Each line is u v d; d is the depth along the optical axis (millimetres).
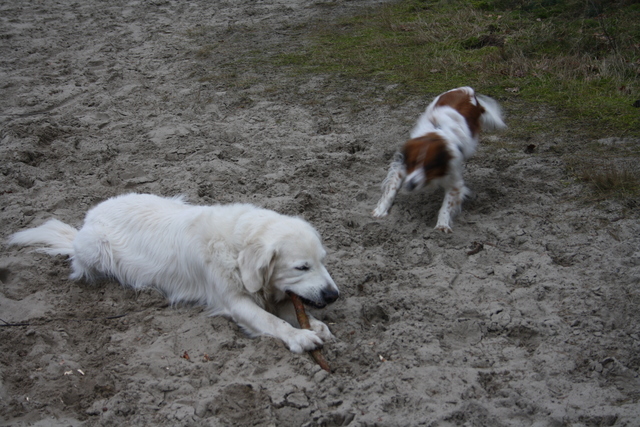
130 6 16094
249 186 6539
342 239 5496
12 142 7605
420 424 3322
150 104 9148
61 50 12336
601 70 9195
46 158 7348
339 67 10453
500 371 3771
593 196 5992
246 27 13500
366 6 14586
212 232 4492
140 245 4836
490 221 5766
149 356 3967
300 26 13289
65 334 4180
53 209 6105
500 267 4941
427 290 4691
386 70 10156
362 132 7895
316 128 8102
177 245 4621
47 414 3498
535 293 4555
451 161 5586
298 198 6195
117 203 5164
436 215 6027
